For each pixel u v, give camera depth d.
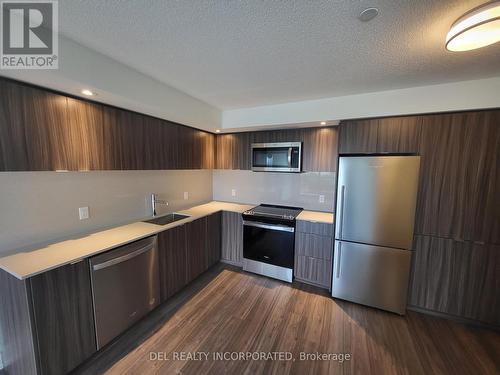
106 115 1.92
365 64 1.68
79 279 1.55
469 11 1.06
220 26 1.24
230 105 2.82
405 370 1.64
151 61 1.67
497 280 2.00
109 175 2.29
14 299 1.38
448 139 2.04
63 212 1.93
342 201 2.39
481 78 1.90
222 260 3.42
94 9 1.10
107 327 1.76
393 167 2.16
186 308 2.32
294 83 2.08
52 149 1.57
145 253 2.06
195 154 3.08
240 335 1.96
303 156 2.94
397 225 2.20
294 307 2.36
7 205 1.60
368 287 2.36
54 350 1.43
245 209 3.30
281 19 1.18
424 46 1.42
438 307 2.22
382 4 1.05
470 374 1.62
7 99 1.34
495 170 1.93
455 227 2.09
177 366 1.65
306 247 2.76
